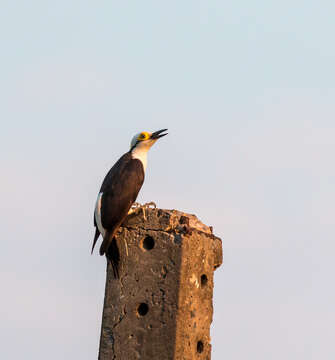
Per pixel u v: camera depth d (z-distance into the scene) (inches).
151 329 525.3
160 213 541.3
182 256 529.0
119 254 546.6
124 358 528.7
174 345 517.0
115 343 534.0
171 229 538.9
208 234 576.7
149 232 541.3
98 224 545.3
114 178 557.0
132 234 546.6
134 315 533.0
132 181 557.0
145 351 523.8
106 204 542.9
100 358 535.8
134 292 536.7
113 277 546.3
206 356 563.2
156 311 527.2
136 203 553.3
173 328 519.8
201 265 559.5
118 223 539.8
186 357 530.9
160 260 534.6
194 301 545.3
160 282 530.9
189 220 555.5
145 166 590.6
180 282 526.0
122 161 579.8
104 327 539.8
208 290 572.1
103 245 533.0
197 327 549.6
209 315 571.8
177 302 522.9
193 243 544.7
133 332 530.6
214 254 587.5
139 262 539.8
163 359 517.3
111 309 540.7
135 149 595.5
